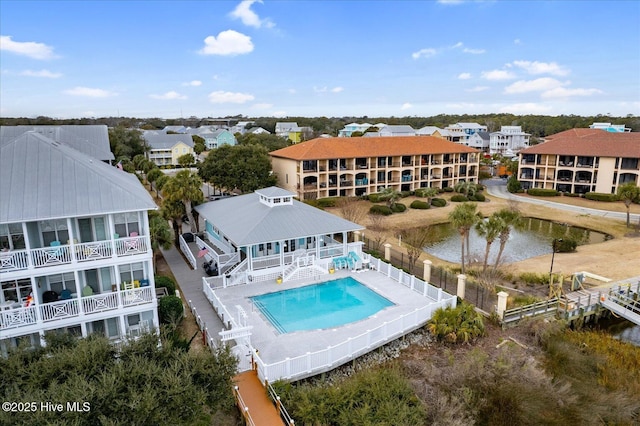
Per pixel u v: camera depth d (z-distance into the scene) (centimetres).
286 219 3084
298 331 2223
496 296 2820
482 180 8619
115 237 2000
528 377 1709
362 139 6631
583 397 1730
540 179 7181
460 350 2223
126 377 1183
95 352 1299
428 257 3850
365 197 6188
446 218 5441
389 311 2456
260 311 2473
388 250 3428
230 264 3022
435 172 7144
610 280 3197
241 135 15100
